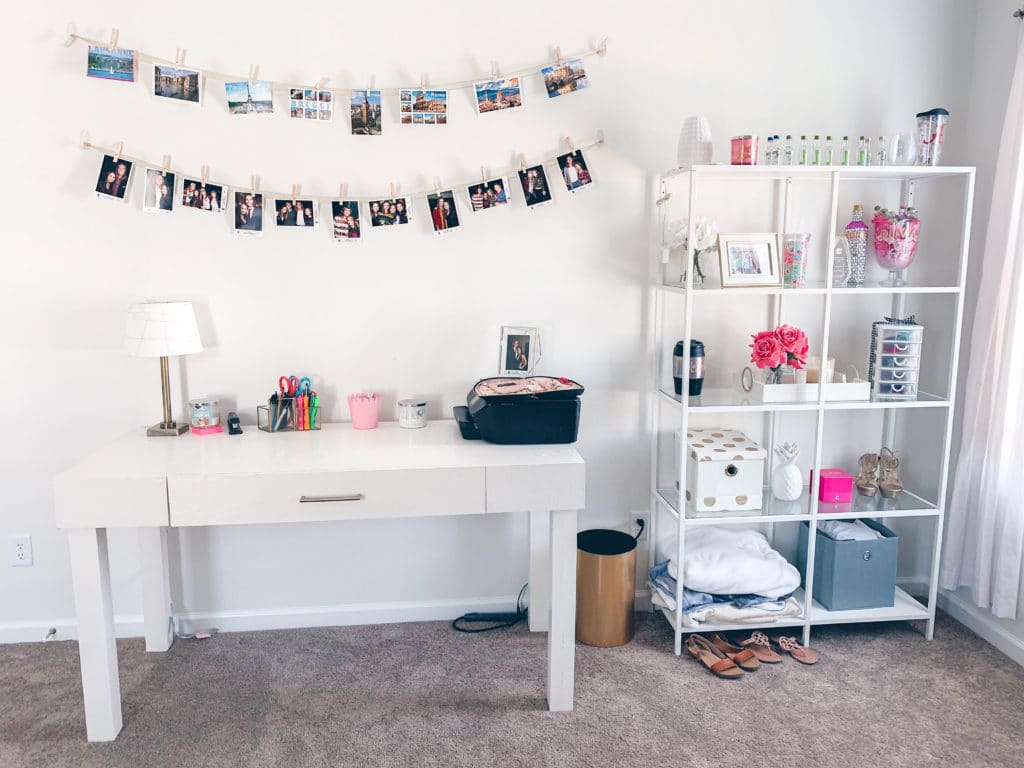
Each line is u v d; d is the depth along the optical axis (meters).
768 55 2.55
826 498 2.59
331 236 2.48
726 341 2.67
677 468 2.69
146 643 2.49
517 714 2.15
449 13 2.42
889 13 2.57
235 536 2.58
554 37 2.47
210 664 2.41
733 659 2.40
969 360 2.67
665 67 2.52
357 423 2.45
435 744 2.02
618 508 2.73
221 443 2.28
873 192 2.66
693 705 2.20
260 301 2.49
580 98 2.50
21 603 2.56
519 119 2.49
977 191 2.62
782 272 2.47
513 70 2.47
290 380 2.44
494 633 2.61
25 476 2.49
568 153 2.50
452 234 2.53
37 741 2.04
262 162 2.43
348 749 2.00
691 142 2.35
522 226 2.54
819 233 2.65
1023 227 2.31
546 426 2.23
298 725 2.10
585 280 2.59
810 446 2.77
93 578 1.98
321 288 2.51
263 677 2.34
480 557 2.70
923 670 2.38
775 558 2.59
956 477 2.59
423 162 2.48
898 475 2.82
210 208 2.41
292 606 2.65
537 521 2.55
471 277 2.55
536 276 2.57
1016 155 2.33
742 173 2.35
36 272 2.40
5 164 2.34
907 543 2.87
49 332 2.43
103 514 1.95
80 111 2.34
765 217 2.62
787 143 2.58
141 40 2.33
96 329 2.45
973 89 2.62
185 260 2.45
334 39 2.40
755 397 2.48
